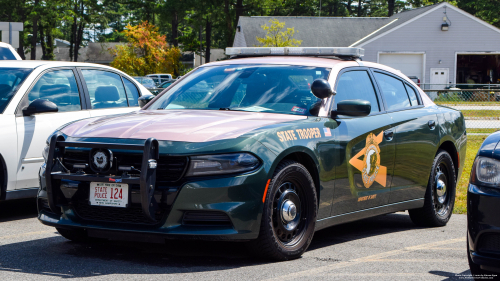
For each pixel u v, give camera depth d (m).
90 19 65.44
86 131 4.09
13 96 6.00
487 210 3.21
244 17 45.06
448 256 4.46
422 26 39.69
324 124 4.46
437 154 5.83
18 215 6.20
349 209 4.72
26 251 4.39
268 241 3.93
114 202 3.77
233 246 4.56
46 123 6.12
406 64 40.06
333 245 4.82
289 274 3.79
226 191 3.70
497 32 39.72
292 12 68.19
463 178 8.87
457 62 41.50
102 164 3.79
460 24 39.69
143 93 7.45
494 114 16.41
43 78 6.35
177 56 47.81
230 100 4.74
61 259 4.12
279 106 4.59
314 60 5.14
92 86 6.82
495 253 3.19
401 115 5.39
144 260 4.11
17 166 5.84
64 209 4.00
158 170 3.75
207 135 3.84
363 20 45.03
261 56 5.62
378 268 4.03
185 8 51.12
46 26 62.81
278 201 4.04
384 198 5.12
